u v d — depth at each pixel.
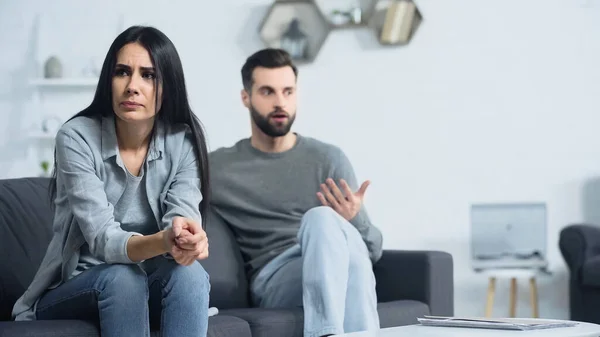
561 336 2.12
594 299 4.56
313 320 2.64
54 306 2.19
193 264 2.17
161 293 2.16
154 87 2.27
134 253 2.08
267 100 3.25
